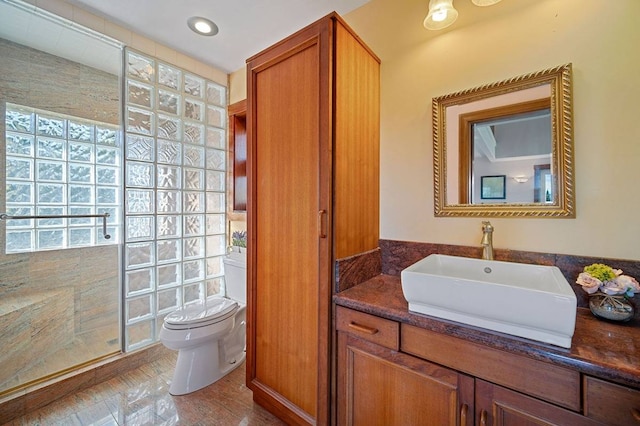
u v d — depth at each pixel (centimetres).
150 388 171
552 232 116
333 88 124
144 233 202
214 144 246
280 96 143
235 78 249
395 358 106
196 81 232
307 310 133
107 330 236
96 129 239
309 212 131
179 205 221
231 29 191
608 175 105
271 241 149
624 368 69
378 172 159
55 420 145
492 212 128
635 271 101
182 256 223
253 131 156
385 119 159
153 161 205
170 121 215
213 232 245
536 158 119
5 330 162
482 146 131
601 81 106
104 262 244
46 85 210
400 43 154
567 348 78
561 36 113
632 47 101
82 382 168
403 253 152
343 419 122
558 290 84
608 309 94
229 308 185
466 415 91
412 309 105
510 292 84
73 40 191
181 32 194
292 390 140
